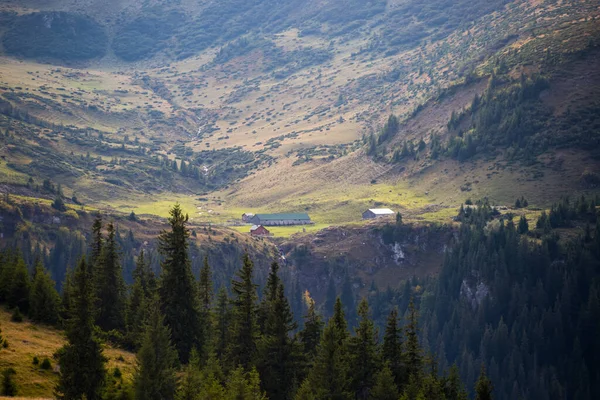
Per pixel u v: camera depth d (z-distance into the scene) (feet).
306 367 328.49
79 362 267.59
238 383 253.65
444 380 346.95
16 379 273.13
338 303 356.18
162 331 288.51
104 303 390.01
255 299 347.97
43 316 371.56
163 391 273.54
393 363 338.34
